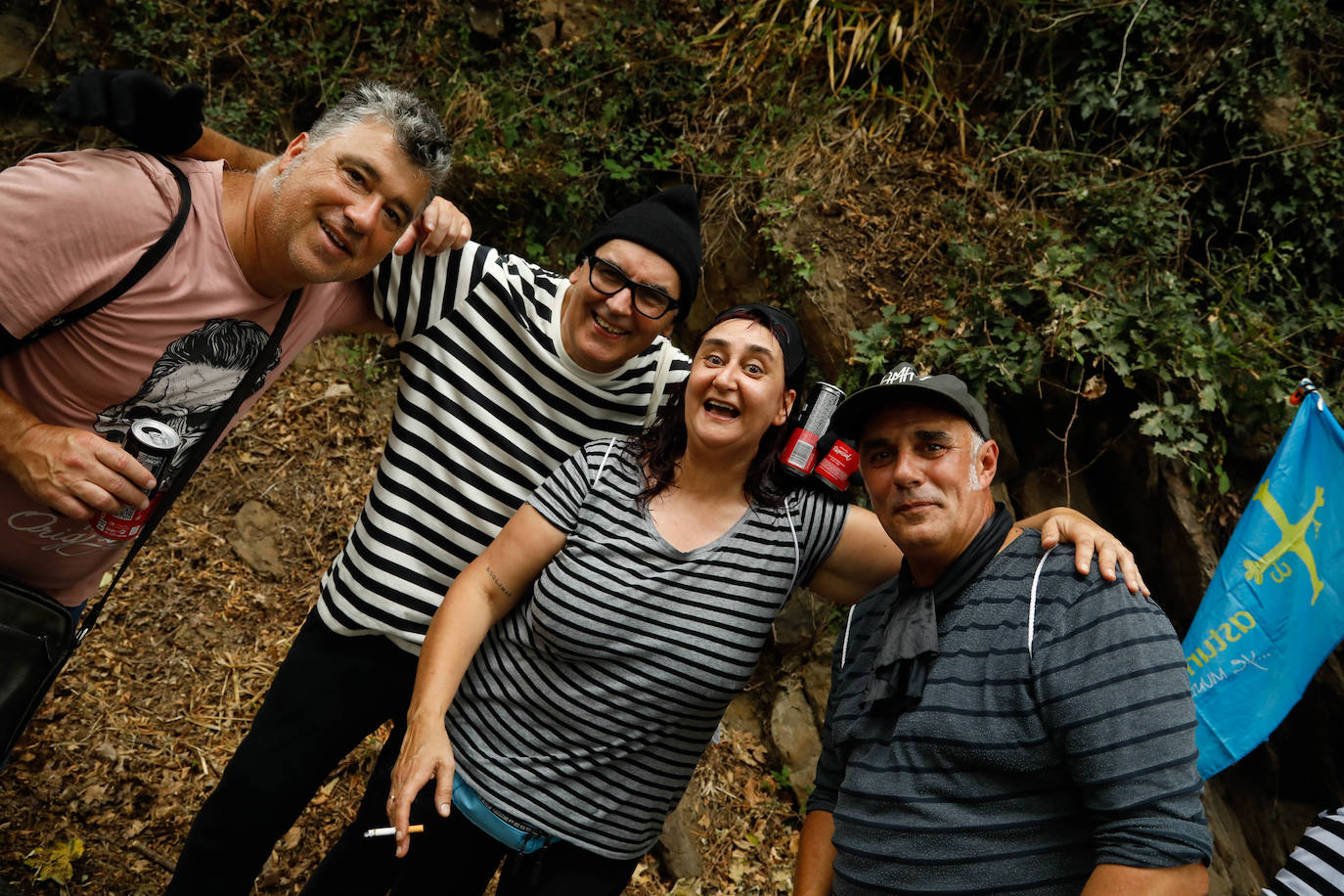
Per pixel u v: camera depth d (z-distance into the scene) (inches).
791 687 151.4
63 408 71.2
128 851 113.6
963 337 148.3
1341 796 142.3
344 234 70.8
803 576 80.5
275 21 183.5
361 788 129.9
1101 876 53.6
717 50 183.5
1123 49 166.4
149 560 148.5
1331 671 140.6
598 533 77.1
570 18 186.1
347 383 173.8
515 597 80.0
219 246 70.9
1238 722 110.8
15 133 164.9
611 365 86.5
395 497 86.2
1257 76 164.9
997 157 165.5
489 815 77.3
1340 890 59.2
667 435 80.9
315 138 70.9
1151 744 53.9
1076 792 57.9
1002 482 153.3
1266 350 147.7
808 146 167.2
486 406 86.7
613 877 79.8
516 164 169.3
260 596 150.5
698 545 76.9
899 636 64.0
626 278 82.1
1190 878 53.1
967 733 58.7
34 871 106.6
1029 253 153.9
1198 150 170.4
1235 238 168.9
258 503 158.6
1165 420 139.2
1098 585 58.8
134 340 69.6
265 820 86.0
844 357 152.8
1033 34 174.9
